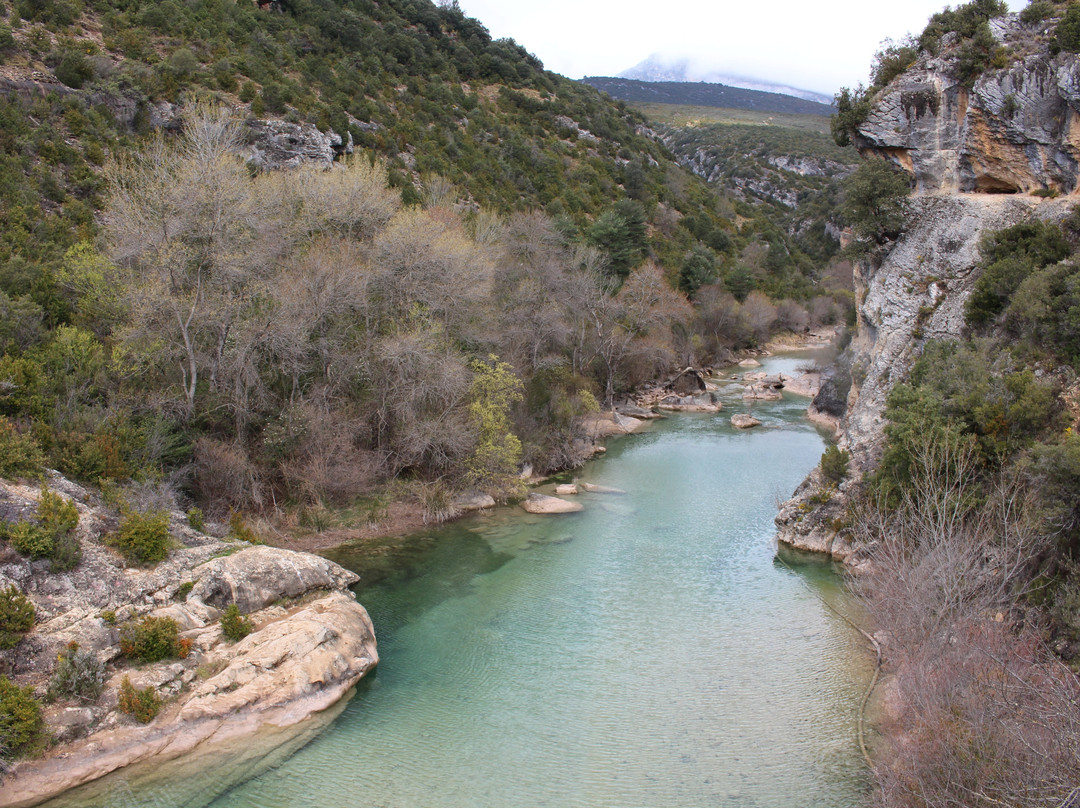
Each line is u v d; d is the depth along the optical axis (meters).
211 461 24.55
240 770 13.67
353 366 29.52
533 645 18.88
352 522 27.14
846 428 30.39
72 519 17.02
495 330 36.78
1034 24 27.88
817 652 18.34
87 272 26.39
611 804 12.94
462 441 30.05
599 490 32.75
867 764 13.82
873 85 32.16
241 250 27.41
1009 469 17.61
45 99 38.44
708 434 43.81
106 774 13.12
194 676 15.51
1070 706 10.15
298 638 16.64
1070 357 19.97
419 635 19.34
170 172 28.34
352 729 15.16
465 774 13.76
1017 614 14.89
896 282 29.00
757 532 27.23
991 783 10.06
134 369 24.27
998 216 26.34
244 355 25.94
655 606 21.14
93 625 15.48
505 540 26.47
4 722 12.75
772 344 83.88
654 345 55.06
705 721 15.52
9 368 21.12
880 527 18.39
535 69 109.12
